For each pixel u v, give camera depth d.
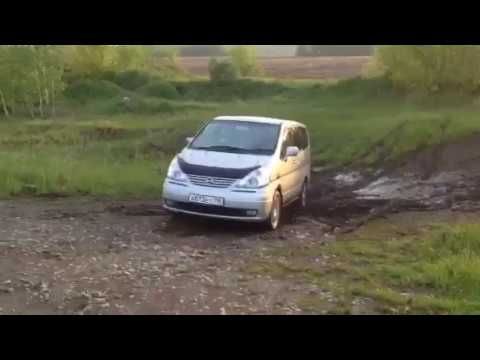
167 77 45.94
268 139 10.78
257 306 6.64
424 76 26.56
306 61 63.41
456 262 8.00
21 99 31.78
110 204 11.70
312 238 9.74
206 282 7.35
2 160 14.45
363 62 60.03
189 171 9.90
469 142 15.38
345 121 22.19
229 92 39.53
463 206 11.66
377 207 12.22
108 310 6.38
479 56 24.97
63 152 17.89
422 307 6.72
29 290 6.84
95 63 44.19
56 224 9.96
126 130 23.47
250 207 9.60
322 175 15.93
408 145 16.25
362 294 7.07
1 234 9.15
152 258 8.26
